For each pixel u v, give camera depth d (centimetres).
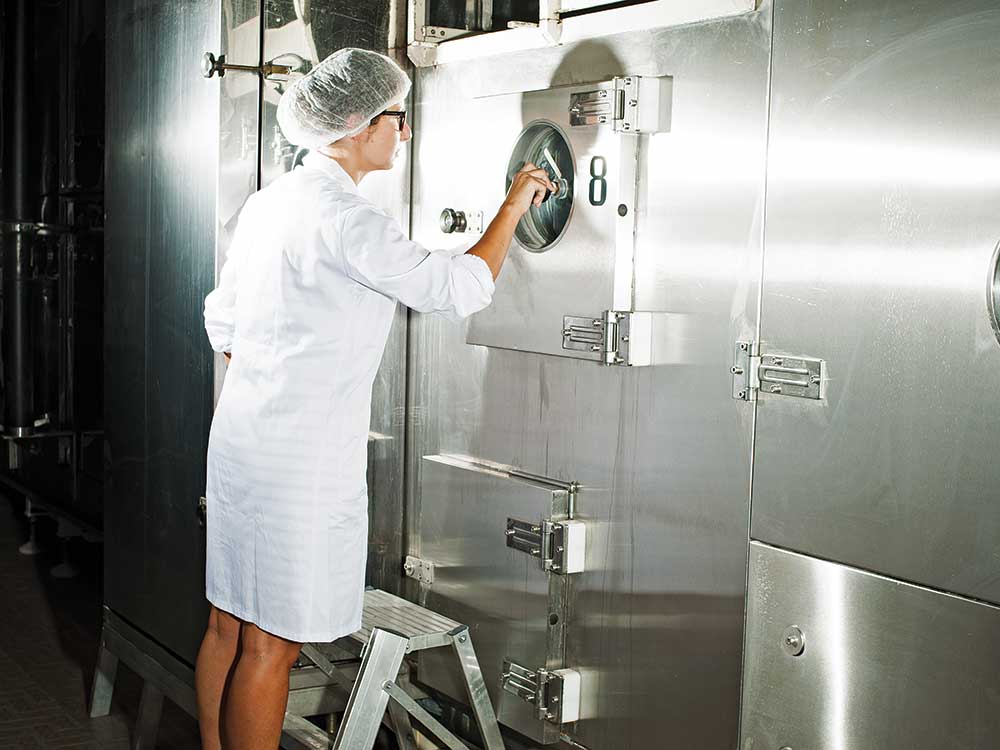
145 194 297
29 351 446
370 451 290
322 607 220
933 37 177
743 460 209
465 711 275
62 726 315
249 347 224
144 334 298
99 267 397
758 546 207
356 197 219
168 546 288
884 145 184
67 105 415
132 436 307
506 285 252
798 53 197
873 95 186
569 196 239
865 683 190
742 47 206
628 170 224
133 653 307
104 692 323
